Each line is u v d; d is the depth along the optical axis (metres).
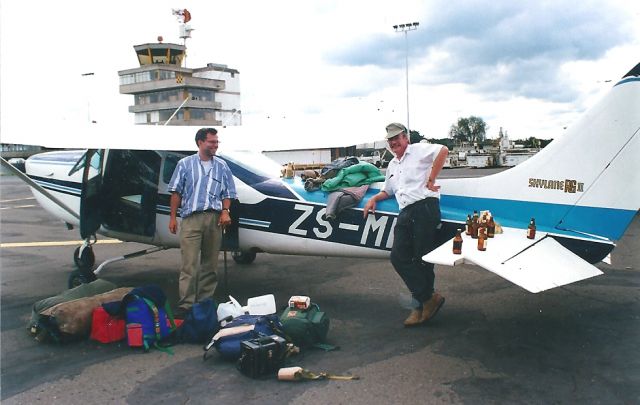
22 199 17.05
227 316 4.08
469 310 4.66
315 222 4.68
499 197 4.13
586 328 4.14
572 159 3.86
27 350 3.91
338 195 4.53
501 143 46.44
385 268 6.50
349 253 4.60
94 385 3.31
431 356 3.66
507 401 2.99
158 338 3.93
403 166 4.01
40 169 6.23
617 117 3.71
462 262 3.40
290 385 3.26
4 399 3.13
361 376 3.36
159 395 3.17
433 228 3.98
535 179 3.99
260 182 5.00
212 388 3.24
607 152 3.75
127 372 3.50
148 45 69.56
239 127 5.45
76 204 5.98
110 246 8.37
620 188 3.73
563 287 5.36
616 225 3.76
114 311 3.99
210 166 4.46
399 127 3.97
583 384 3.19
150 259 7.25
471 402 2.98
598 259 3.81
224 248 5.11
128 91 69.69
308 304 3.96
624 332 4.04
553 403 2.96
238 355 3.58
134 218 5.41
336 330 4.25
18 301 5.23
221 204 4.51
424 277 4.10
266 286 5.70
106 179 5.40
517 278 3.12
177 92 66.81
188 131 5.05
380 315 4.64
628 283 5.49
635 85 3.65
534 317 4.45
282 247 4.88
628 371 3.36
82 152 6.34
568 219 3.89
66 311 3.99
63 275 6.32
